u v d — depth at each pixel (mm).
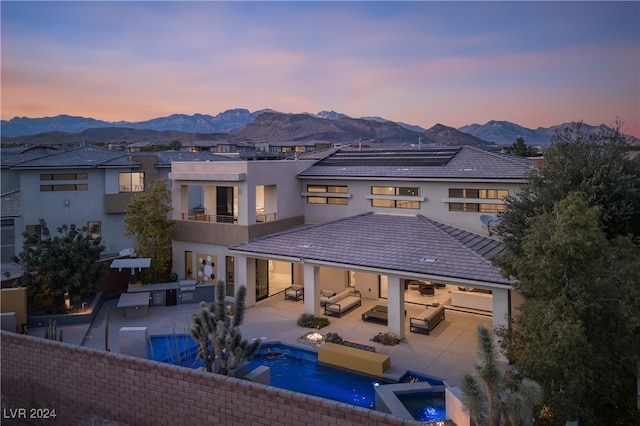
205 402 9984
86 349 11438
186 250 27719
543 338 9359
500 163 24844
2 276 27562
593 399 9648
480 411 8273
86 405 11438
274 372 16750
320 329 20656
